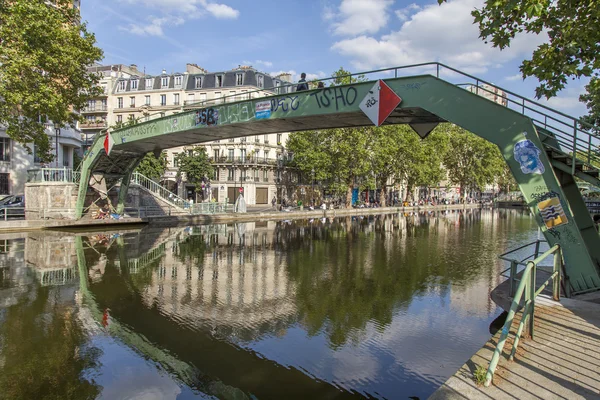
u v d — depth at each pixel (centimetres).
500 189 10388
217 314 918
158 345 743
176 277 1280
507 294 921
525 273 474
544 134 911
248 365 666
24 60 1995
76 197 2627
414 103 1043
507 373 453
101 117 6525
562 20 918
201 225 3022
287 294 1084
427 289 1139
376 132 4444
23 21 2052
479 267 1455
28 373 635
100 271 1352
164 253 1725
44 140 2406
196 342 760
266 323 859
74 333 798
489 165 7069
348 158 4516
